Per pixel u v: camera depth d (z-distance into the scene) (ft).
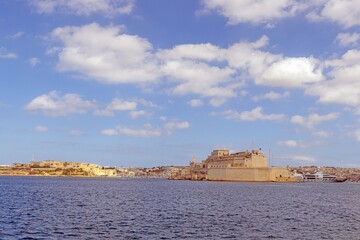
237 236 178.09
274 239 172.45
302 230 198.08
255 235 181.27
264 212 280.72
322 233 189.88
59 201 354.74
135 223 214.48
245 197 447.01
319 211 296.30
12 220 214.48
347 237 180.14
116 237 172.65
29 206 298.76
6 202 329.93
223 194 501.15
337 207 336.49
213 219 234.58
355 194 580.71
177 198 412.77
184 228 198.59
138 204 334.03
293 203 372.38
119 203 342.44
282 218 245.86
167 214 258.57
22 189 574.15
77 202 346.54
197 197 434.30
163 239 169.99
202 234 182.09
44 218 227.20
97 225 204.74
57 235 173.78
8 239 161.89
